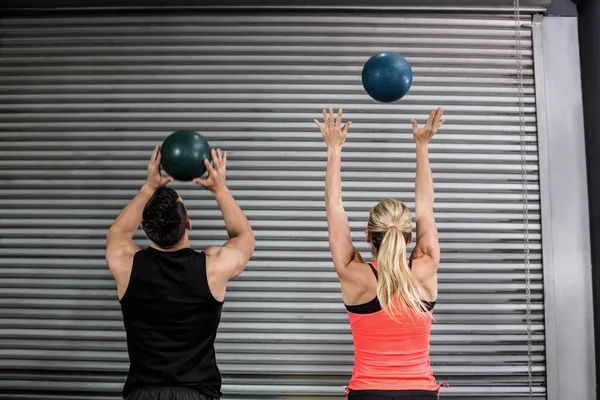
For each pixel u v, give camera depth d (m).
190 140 2.26
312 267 3.17
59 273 3.20
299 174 3.23
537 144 3.24
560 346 3.12
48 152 3.28
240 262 2.25
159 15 3.35
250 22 3.33
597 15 3.11
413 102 3.27
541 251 3.18
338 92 3.29
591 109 3.17
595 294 3.12
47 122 3.31
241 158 3.25
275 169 3.24
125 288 2.12
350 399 2.09
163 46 3.33
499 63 3.29
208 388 2.15
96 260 3.21
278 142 3.26
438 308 3.14
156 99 3.30
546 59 3.29
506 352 3.12
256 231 3.21
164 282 2.09
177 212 2.12
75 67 3.34
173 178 2.31
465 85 3.28
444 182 3.23
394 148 3.25
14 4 3.29
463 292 3.15
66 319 3.17
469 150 3.24
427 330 2.08
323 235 3.19
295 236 3.19
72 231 3.23
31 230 3.23
